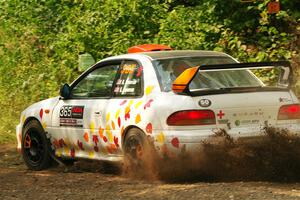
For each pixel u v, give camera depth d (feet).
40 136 82.84
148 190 63.72
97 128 74.69
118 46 117.08
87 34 121.70
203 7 117.19
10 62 135.54
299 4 115.75
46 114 81.82
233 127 66.28
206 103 65.77
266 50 110.93
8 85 132.77
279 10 110.01
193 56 73.26
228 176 67.10
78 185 68.74
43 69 129.49
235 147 65.62
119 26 120.78
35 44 138.00
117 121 71.77
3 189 68.03
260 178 67.10
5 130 114.42
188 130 65.46
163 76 69.72
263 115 67.46
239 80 71.51
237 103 66.59
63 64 123.75
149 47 82.12
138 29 120.16
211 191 61.16
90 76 78.23
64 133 79.30
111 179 71.77
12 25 143.13
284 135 67.00
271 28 111.96
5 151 100.68
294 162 66.95
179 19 116.47
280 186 63.31
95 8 125.70
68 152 79.71
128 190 64.34
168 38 114.21
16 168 86.07
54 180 73.10
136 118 69.10
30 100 125.18
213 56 74.13
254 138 66.33
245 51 110.93
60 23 137.59
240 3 115.34
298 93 100.27
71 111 78.33
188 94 66.13
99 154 75.56
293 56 107.34
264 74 104.32
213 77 70.13
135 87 71.61
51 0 139.74
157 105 67.15
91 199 60.44
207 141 65.00
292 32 113.60
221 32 114.32
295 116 68.85
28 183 71.56
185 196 59.72
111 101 73.51
